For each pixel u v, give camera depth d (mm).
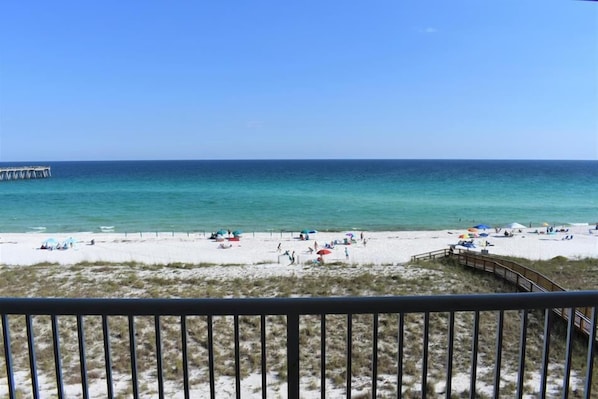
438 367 6223
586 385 1846
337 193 59906
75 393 5398
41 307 1628
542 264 17219
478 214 41875
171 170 125812
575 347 6844
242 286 11992
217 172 114000
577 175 94562
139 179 87000
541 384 1853
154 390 5531
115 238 31266
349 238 29625
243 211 44031
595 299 1682
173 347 6938
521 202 50000
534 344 7133
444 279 12703
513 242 29078
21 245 28078
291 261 21125
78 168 142250
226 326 7730
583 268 16188
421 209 44750
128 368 6195
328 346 6840
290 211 43906
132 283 12555
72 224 37562
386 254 24859
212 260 23281
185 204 48812
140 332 7480
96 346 6945
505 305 1649
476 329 1732
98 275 13805
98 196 56188
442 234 32375
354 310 1623
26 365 6289
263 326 1653
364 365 6211
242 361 6348
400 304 1631
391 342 7035
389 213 42562
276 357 6461
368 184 73750
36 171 94688
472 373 1750
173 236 32188
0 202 50406
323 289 11602
